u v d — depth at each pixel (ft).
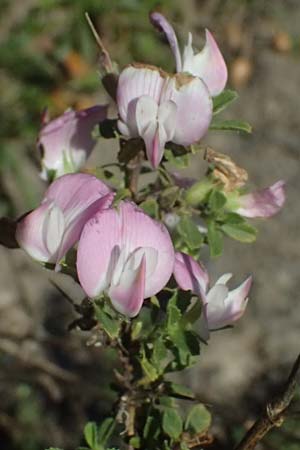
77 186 0.70
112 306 0.69
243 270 1.82
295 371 0.73
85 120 0.80
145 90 0.73
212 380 1.64
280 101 2.18
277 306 1.78
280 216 1.93
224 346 1.69
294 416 0.75
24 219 0.71
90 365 1.51
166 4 1.99
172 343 0.75
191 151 0.75
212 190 0.77
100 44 0.78
